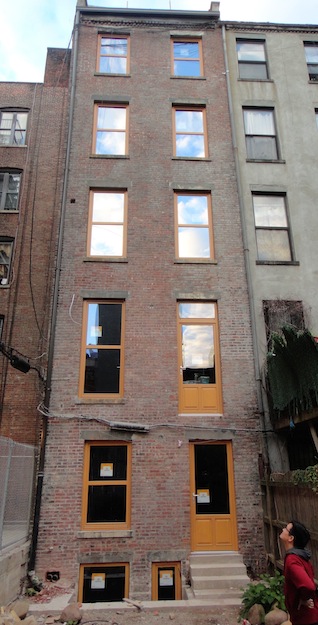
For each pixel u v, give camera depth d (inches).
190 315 456.4
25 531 370.9
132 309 446.9
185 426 410.0
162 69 566.9
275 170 529.0
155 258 469.4
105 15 589.3
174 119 547.2
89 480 393.1
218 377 436.1
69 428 401.1
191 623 279.9
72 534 370.3
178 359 435.8
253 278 474.9
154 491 388.8
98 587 363.6
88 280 454.3
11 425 475.5
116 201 498.3
